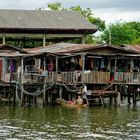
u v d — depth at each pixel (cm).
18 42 7962
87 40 8694
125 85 4981
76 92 4772
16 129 3456
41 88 4847
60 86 4828
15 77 4950
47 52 4791
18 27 6869
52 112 4359
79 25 7200
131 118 4059
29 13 7400
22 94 4753
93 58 5038
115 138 3186
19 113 4272
